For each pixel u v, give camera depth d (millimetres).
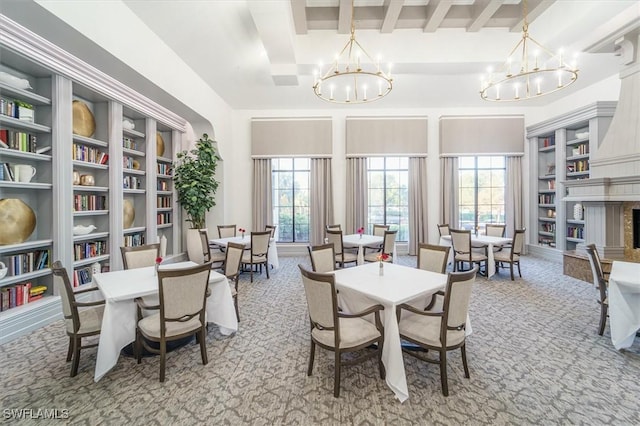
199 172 5523
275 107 6957
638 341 2742
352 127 6887
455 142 6828
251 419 1796
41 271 3139
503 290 4309
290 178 7285
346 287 2408
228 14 3834
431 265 3123
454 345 2053
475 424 1746
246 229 7133
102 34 3045
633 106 3848
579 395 2002
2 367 2340
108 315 2162
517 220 6848
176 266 3256
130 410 1871
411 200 6926
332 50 4828
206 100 5633
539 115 6902
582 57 4980
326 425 1744
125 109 4406
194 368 2342
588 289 4344
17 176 3021
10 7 2412
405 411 1854
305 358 2498
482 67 4984
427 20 4453
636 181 3771
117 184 4102
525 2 3896
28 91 3064
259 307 3723
